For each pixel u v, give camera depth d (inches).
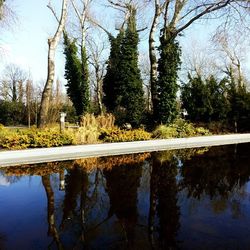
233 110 853.8
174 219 185.2
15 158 371.9
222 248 145.1
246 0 551.8
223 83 842.2
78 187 261.4
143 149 491.5
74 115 1107.3
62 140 479.8
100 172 318.0
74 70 933.2
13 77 1731.1
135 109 736.3
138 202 219.6
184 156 426.0
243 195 237.0
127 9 829.2
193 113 819.4
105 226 173.9
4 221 182.1
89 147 460.1
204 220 182.9
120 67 784.3
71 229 169.5
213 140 613.3
